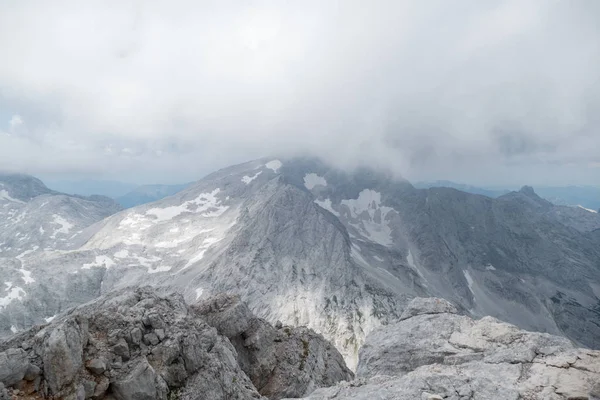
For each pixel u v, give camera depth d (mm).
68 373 24547
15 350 23719
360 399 21609
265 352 47062
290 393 43250
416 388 21281
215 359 32969
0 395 22031
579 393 18969
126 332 29812
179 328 32500
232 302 49125
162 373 28859
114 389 26297
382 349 29766
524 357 23250
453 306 33688
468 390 20469
